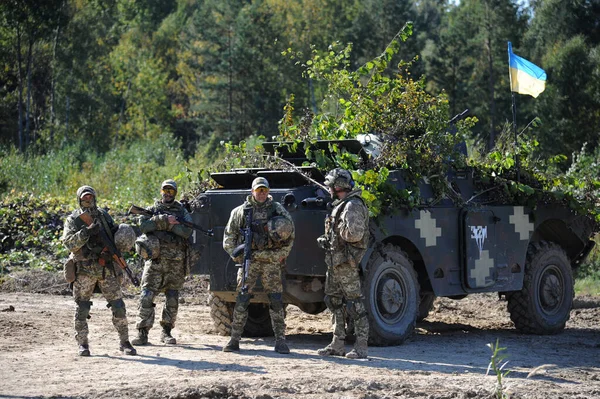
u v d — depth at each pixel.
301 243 9.80
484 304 15.87
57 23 51.84
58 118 58.66
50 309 13.25
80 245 8.77
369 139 11.27
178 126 77.25
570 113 43.91
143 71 68.38
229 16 62.56
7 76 57.34
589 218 13.27
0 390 7.17
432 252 10.84
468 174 11.87
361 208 9.08
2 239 18.77
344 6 64.06
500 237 11.80
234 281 10.29
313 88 58.72
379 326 10.15
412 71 55.41
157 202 9.98
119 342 9.74
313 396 7.13
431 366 8.99
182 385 7.34
